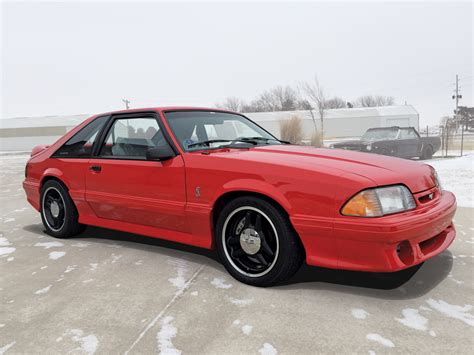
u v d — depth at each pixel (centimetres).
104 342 209
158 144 327
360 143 1207
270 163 267
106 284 287
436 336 206
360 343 201
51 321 234
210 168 288
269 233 271
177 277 296
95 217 385
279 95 5978
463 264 308
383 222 228
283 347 199
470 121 6662
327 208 243
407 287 268
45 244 397
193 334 214
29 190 443
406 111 4984
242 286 277
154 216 328
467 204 525
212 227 297
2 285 293
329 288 269
